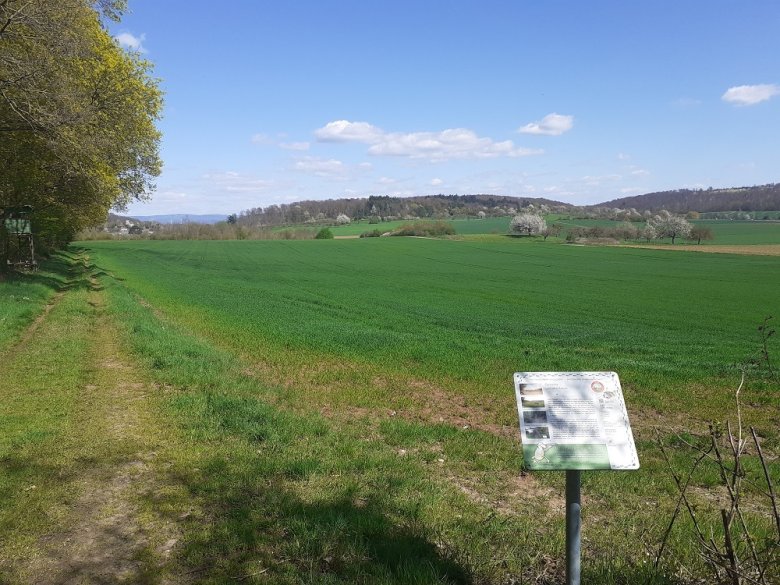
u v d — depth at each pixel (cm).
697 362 1619
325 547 475
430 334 2092
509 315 2953
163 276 4975
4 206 3250
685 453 823
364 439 829
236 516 538
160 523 530
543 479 700
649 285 5034
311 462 670
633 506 622
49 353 1303
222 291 3769
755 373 1435
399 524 531
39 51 2088
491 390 1192
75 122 2259
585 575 444
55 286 3141
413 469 691
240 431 806
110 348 1407
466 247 10512
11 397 959
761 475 732
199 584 434
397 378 1285
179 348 1403
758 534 521
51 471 648
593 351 1800
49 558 472
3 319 1675
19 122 2319
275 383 1190
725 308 3538
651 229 11906
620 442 359
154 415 871
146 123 3203
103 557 474
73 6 2095
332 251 9550
